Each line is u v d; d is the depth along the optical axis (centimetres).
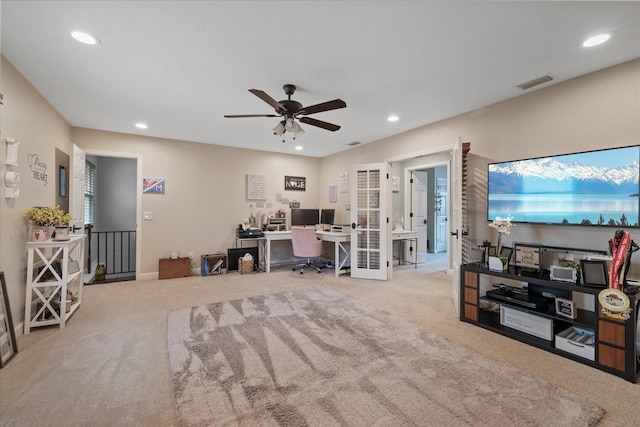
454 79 286
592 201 263
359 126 441
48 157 339
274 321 300
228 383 192
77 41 223
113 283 462
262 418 160
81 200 419
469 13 192
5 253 246
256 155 602
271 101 267
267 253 546
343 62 256
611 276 212
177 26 206
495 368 211
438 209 786
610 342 206
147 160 497
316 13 192
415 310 335
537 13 191
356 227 502
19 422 156
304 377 199
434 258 691
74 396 178
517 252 285
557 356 230
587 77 272
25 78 280
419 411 165
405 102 345
